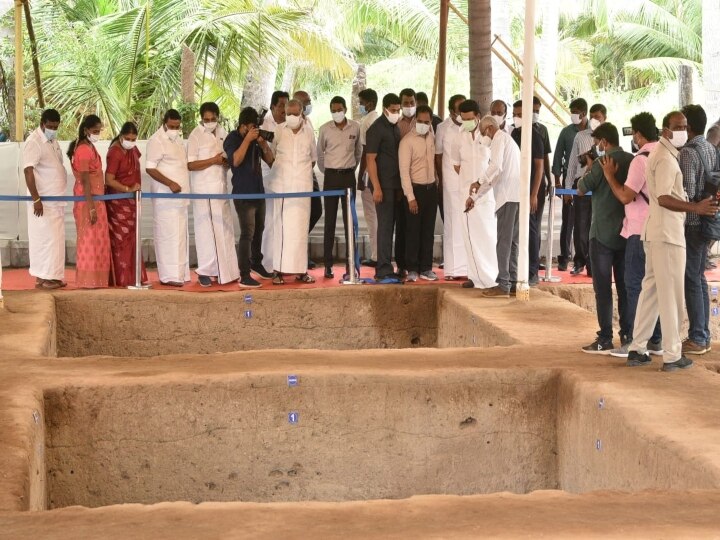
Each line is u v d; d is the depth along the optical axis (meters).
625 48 34.56
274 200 11.45
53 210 11.02
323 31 22.25
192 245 13.49
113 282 11.26
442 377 7.03
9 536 4.26
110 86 18.80
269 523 4.38
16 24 13.29
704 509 4.50
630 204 7.36
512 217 10.24
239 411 6.97
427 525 4.32
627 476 5.80
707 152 7.14
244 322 10.85
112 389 6.87
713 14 19.88
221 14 19.62
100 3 21.69
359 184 12.20
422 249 11.59
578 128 12.07
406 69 31.70
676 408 6.00
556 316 9.33
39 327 9.04
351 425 7.01
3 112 18.09
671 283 6.83
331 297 10.94
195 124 13.88
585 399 6.54
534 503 4.64
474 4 12.71
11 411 6.19
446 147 11.28
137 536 4.22
